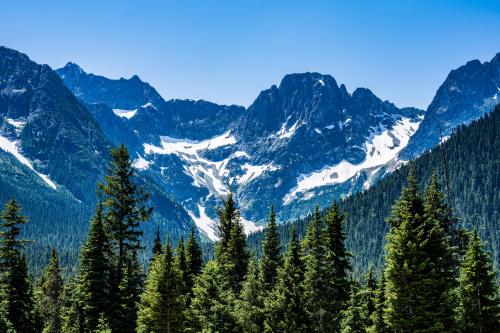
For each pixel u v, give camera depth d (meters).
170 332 53.28
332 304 53.03
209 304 52.50
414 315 43.62
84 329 55.78
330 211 54.84
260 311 55.81
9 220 55.59
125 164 55.16
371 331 56.59
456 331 44.38
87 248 56.72
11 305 55.06
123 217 55.25
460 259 52.47
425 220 46.72
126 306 56.84
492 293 49.34
